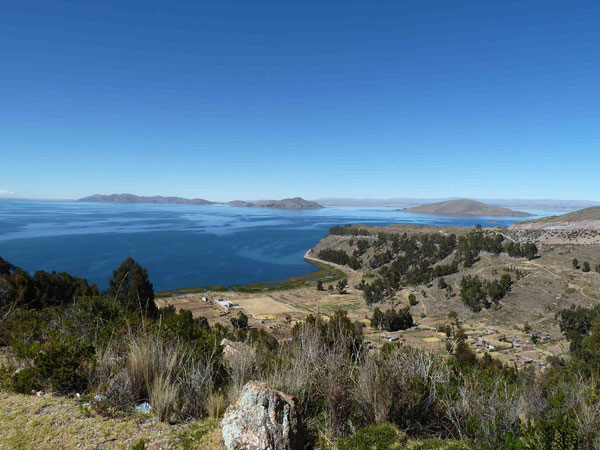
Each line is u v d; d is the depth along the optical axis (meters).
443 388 5.79
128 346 6.85
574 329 55.66
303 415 5.14
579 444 4.52
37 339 9.88
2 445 4.39
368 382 5.64
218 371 6.68
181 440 4.59
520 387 7.13
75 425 4.91
